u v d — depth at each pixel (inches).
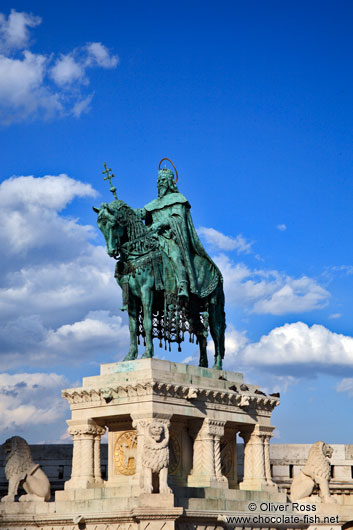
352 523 1259.8
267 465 1160.8
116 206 1082.7
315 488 1209.4
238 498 1082.7
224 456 1144.8
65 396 1087.6
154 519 943.0
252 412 1151.0
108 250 1068.5
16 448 1078.4
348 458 1346.0
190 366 1097.4
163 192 1161.4
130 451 1061.1
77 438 1076.5
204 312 1147.9
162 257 1103.6
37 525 1027.3
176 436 1081.4
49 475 1315.2
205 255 1152.2
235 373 1159.6
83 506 1013.2
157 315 1124.5
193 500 1015.0
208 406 1090.1
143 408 1023.6
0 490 1294.3
